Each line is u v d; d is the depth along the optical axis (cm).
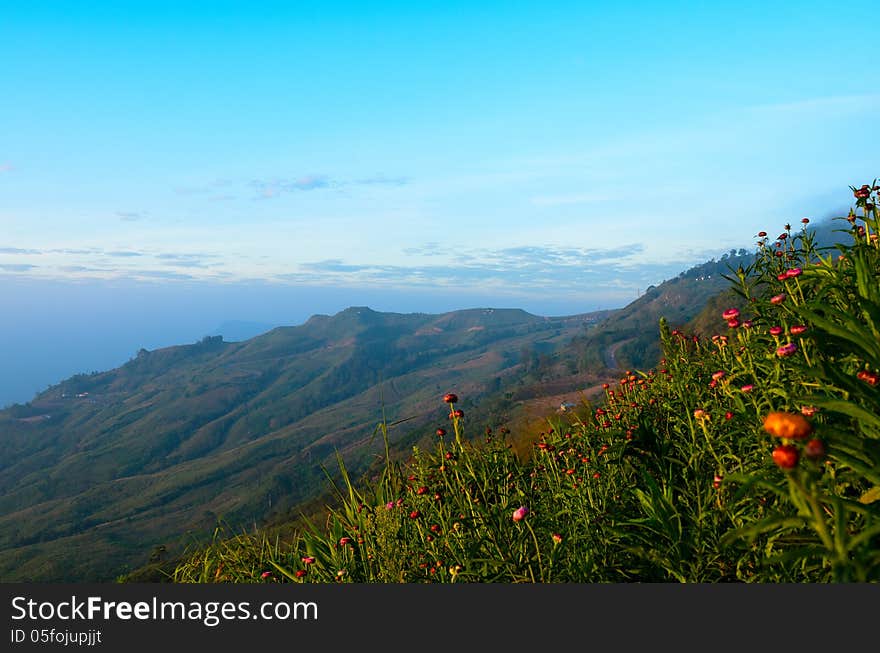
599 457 389
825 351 250
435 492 369
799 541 217
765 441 268
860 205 329
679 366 434
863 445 198
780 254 376
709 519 290
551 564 290
